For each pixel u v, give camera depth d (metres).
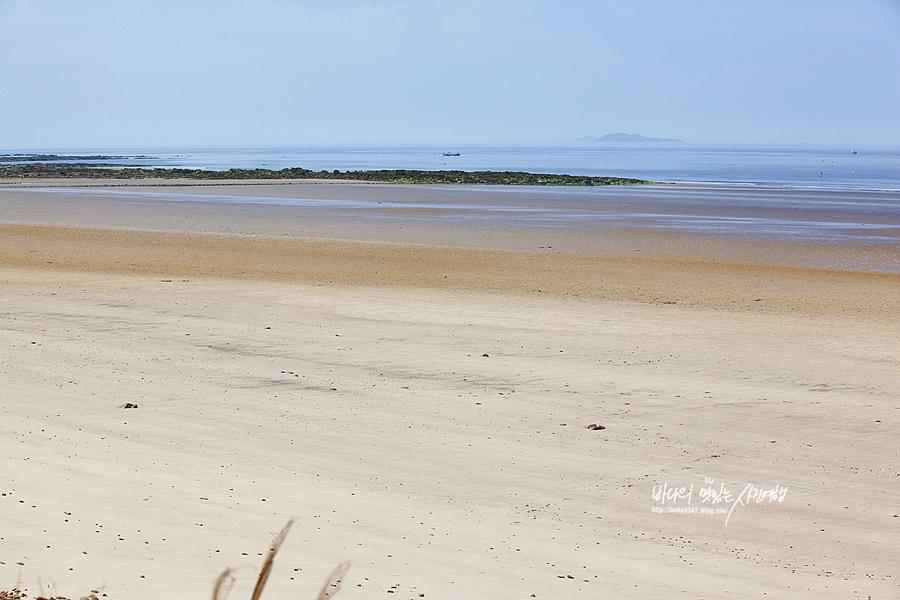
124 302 23.09
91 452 10.46
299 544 7.95
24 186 78.62
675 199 68.81
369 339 18.97
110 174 101.44
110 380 14.66
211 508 8.79
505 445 11.89
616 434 12.58
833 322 22.47
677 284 29.06
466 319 21.67
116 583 6.53
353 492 9.79
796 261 35.28
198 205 58.53
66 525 7.79
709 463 11.44
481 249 37.47
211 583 6.70
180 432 11.79
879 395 15.04
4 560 6.78
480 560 7.92
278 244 38.09
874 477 11.05
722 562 8.32
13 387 13.69
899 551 8.80
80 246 36.72
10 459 9.79
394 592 6.92
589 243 40.06
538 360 17.22
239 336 18.97
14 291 24.45
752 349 18.70
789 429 13.05
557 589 7.29
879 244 40.56
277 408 13.37
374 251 36.25
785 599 7.47
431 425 12.75
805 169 166.12
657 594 7.37
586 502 9.89
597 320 21.97
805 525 9.43
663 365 17.00
